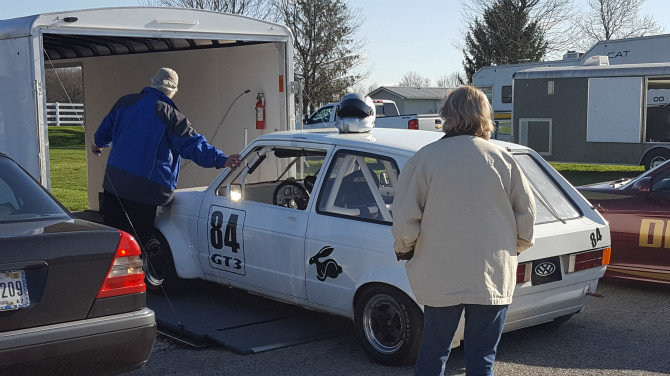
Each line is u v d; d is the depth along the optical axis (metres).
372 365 4.96
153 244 6.69
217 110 9.09
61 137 30.67
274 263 5.62
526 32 43.31
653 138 16.80
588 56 20.84
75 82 16.25
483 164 3.57
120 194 6.44
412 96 51.59
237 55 8.74
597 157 17.64
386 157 5.18
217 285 7.16
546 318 5.13
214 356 5.18
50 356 3.69
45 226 4.00
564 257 5.06
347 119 5.70
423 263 3.61
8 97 6.39
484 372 3.59
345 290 5.12
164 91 6.51
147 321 4.04
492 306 3.54
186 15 7.23
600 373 4.84
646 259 6.82
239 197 6.00
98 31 6.62
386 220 4.96
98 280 3.89
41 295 3.71
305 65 33.69
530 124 18.55
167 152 6.45
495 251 3.54
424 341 3.71
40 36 6.21
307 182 6.15
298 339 5.51
